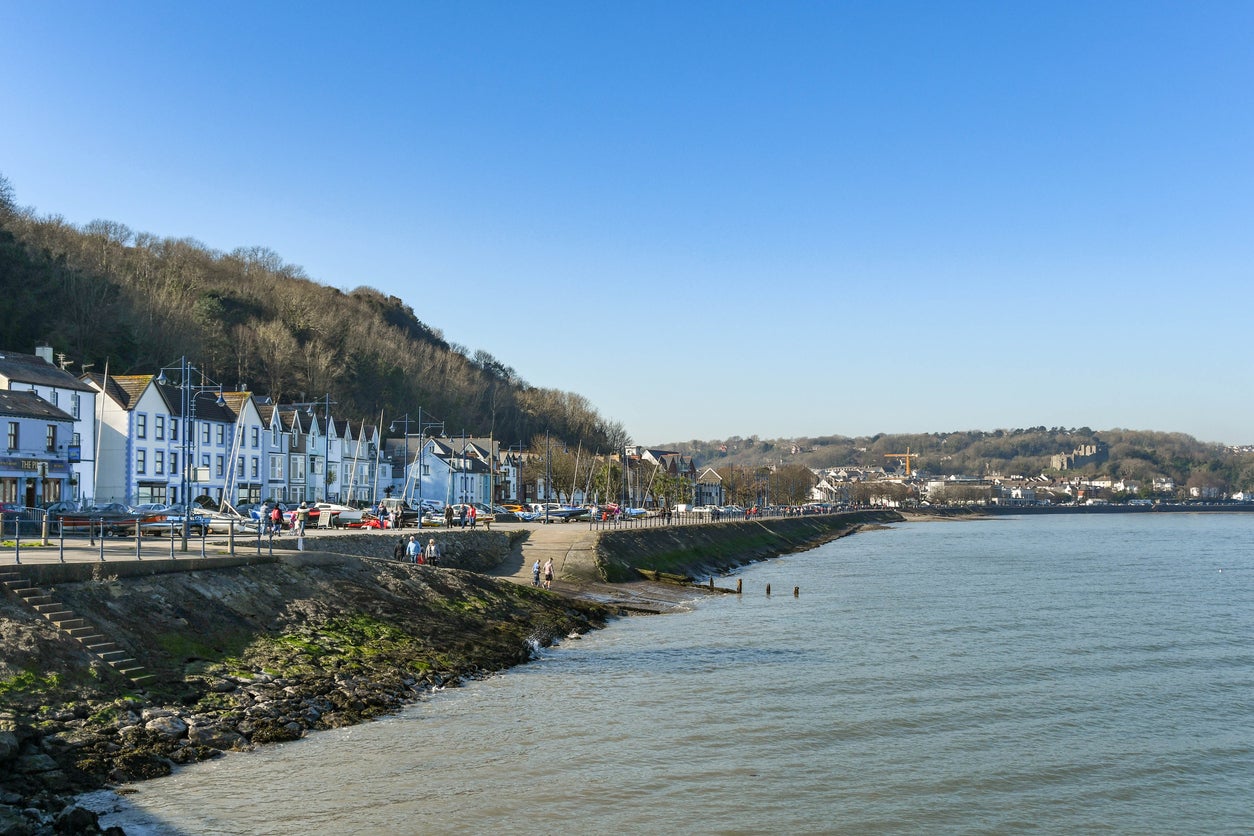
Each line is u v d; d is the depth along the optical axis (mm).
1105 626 51688
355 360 163875
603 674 37812
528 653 41281
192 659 30391
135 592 32344
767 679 37312
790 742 28953
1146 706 34062
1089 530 194875
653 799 23969
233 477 89125
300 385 144375
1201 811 24281
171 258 171125
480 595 48312
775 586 74000
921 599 64250
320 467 114750
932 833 22516
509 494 166625
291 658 33000
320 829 21266
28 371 72188
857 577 82438
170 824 20969
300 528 56000
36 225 135375
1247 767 27625
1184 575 84125
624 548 76125
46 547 41625
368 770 25109
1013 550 122938
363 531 66938
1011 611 57781
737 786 25094
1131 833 22859
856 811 23656
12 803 20172
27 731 23031
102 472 79938
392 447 139500
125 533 55438
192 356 123062
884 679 37625
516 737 28641
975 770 26859
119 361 107500
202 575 36156
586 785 24734
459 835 21328
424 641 39000
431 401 180625
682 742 28672
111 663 27750
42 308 104750
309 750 26484
